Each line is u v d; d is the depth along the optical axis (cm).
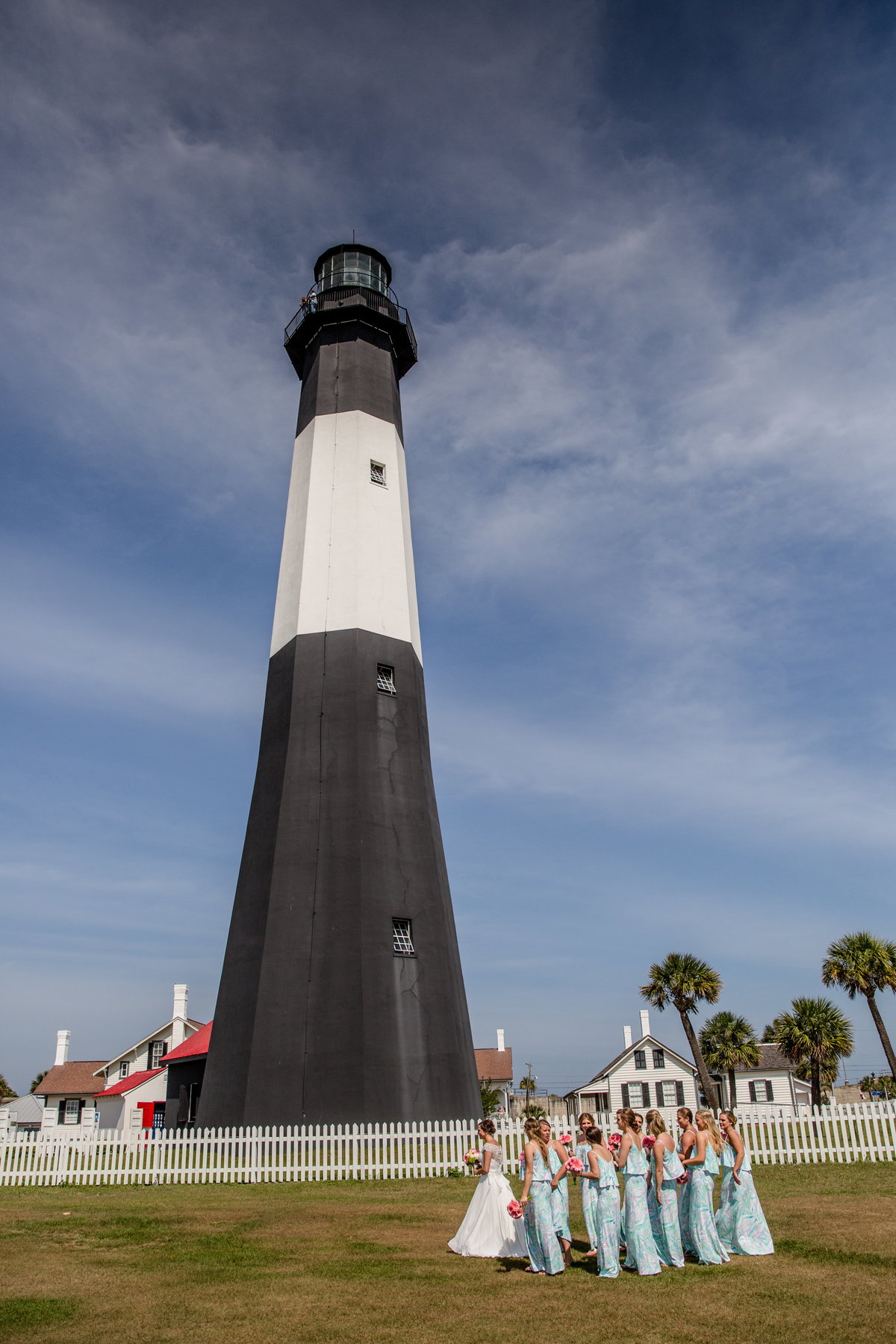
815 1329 765
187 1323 801
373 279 3278
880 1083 6166
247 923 2402
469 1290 914
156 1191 1794
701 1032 5288
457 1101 2272
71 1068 5894
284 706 2628
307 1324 797
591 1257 1080
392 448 3008
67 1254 1119
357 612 2684
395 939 2364
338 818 2439
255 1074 2184
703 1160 1059
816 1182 1691
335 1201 1614
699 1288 911
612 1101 5128
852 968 4050
